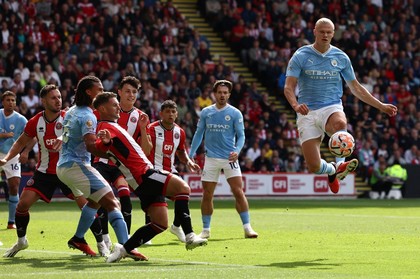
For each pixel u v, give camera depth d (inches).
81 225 892.6
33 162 2192.4
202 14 2989.7
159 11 2694.4
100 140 805.9
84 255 914.7
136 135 1025.5
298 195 2524.6
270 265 823.7
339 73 979.9
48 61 2378.2
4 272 760.3
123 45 2522.1
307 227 1334.9
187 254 933.2
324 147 2711.6
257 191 2464.3
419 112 2832.2
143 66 2485.2
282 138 2596.0
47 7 2482.8
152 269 776.9
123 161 804.0
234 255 921.5
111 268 784.9
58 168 858.1
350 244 1048.8
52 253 938.7
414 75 2950.3
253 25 2859.3
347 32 2893.7
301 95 984.9
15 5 2450.8
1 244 1047.6
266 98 2628.0
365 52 2896.2
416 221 1476.4
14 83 2277.3
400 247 1010.1
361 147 2647.6
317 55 968.9
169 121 1132.5
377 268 802.8
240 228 1315.2
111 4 2605.8
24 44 2362.2
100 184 847.7
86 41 2460.6
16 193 1322.6
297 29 2876.5
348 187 2588.6
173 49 2635.3
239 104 2591.0
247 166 2468.0
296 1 2942.9
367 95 994.1
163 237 1162.6
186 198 804.6
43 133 925.8
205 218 1167.6
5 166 1318.9
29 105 2249.0
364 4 3024.1
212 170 1176.8
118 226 841.5
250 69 2844.5
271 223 1429.6
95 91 842.2
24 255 919.0
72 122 838.5
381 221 1477.6
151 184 799.7
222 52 2878.9
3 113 1342.3
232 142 1193.4
